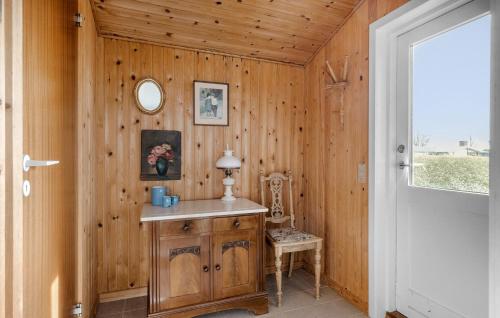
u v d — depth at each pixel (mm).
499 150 1210
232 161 2213
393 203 1931
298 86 2787
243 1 1993
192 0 1935
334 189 2365
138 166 2242
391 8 1796
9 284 751
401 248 1886
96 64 2107
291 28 2293
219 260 1912
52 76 1172
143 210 1938
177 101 2350
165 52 2314
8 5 746
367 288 1985
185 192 2377
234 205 2137
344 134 2246
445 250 1601
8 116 751
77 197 1553
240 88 2564
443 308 1605
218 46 2414
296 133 2787
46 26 1104
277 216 2615
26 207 886
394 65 1917
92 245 1940
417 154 1788
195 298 1852
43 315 1047
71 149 1453
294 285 2438
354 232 2127
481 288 1421
